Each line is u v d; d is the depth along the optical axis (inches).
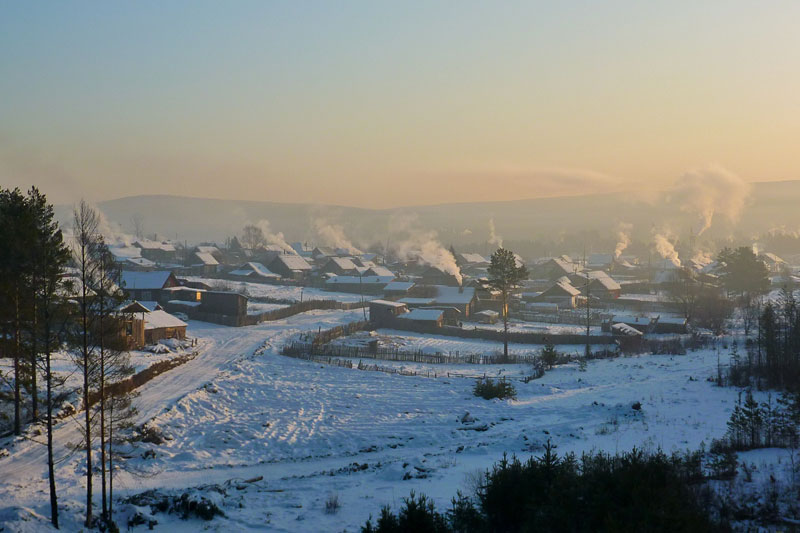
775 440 964.6
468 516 641.0
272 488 963.3
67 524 813.9
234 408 1782.7
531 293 5118.1
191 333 3193.9
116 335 953.5
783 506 617.6
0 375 1397.6
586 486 595.2
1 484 1085.8
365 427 1583.4
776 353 1820.9
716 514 592.1
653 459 632.4
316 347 2834.6
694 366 2178.9
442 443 1408.7
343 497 865.5
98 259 922.1
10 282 1159.0
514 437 1284.4
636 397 1694.1
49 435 842.8
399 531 587.8
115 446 1336.1
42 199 1402.6
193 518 807.7
